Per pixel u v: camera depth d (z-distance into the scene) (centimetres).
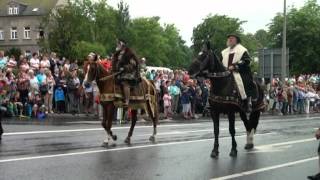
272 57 3497
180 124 2280
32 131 1719
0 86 2159
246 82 1320
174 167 1109
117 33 8925
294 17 5675
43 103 2386
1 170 1020
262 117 3086
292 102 3659
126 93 1486
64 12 7106
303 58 5634
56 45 6650
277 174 1066
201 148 1423
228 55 1317
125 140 1520
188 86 2758
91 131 1780
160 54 11062
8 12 10169
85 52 7319
